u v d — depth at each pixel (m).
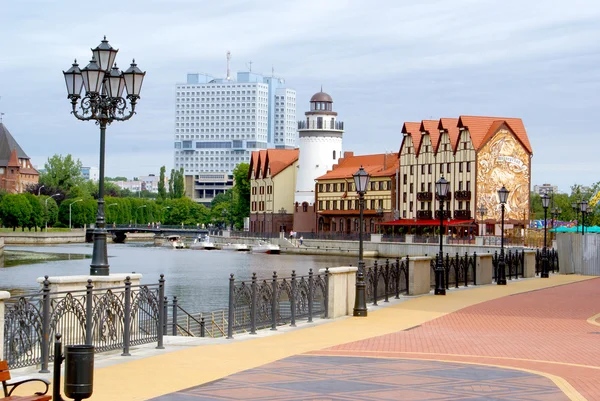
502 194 45.22
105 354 18.72
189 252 138.38
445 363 17.25
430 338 21.52
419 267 36.00
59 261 101.00
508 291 38.44
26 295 16.38
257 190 163.00
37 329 16.70
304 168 149.38
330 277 26.72
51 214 177.75
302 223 149.00
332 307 26.66
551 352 18.97
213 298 56.69
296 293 24.98
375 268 31.44
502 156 111.75
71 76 21.92
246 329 23.89
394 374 15.87
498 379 15.41
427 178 121.88
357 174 27.80
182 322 37.72
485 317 26.91
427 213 120.75
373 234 120.50
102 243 21.84
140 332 19.97
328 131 147.88
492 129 111.62
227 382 14.95
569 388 14.53
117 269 90.69
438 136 120.69
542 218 141.62
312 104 149.50
